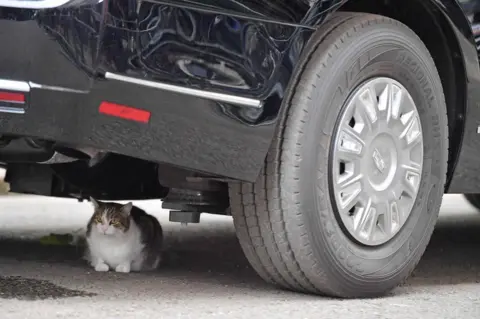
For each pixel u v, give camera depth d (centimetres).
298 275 423
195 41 373
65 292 424
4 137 397
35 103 359
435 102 466
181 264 546
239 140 389
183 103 374
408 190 454
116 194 538
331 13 411
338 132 420
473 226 814
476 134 491
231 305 403
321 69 413
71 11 354
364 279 435
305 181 408
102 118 362
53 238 629
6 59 357
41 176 521
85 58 355
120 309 385
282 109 407
